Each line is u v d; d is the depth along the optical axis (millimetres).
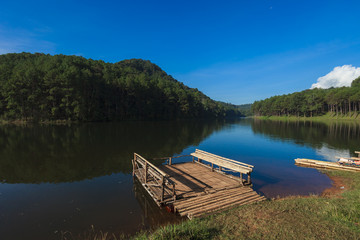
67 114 62938
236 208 8289
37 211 8875
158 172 10617
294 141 32156
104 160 18453
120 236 6957
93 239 6785
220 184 11367
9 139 28828
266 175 14703
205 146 27406
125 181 13008
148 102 91250
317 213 7113
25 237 6934
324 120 98125
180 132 44656
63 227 7605
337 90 112312
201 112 136875
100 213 8727
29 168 15664
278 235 5602
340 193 10719
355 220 6422
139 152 22312
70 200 10078
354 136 37562
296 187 12180
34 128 43906
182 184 11344
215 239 5539
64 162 17594
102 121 73062
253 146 27500
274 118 144625
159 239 5508
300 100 126562
